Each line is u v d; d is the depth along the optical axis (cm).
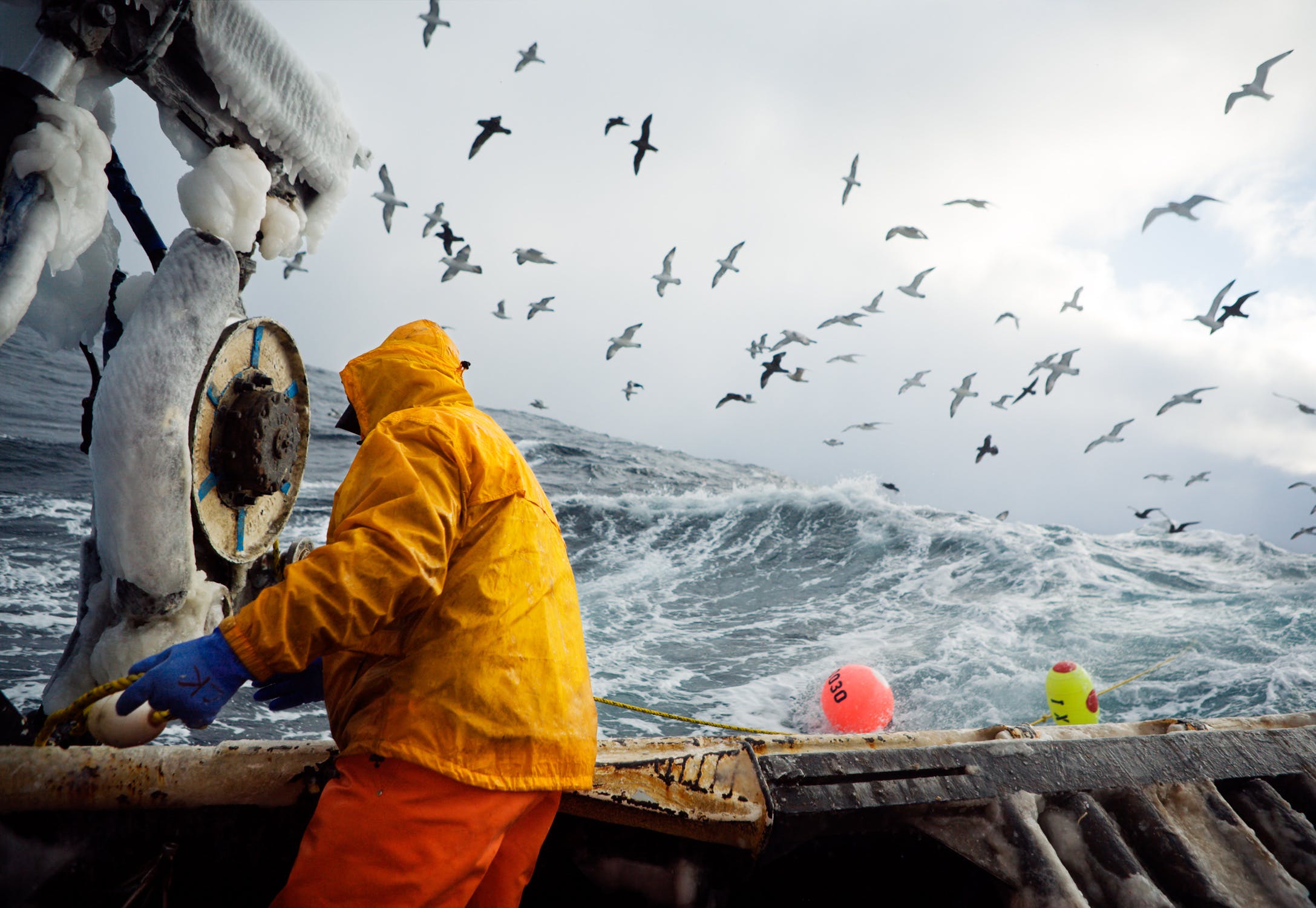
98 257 305
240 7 274
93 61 245
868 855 193
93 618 262
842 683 740
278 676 176
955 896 192
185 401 250
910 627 1114
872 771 191
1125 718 788
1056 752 212
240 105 287
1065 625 1070
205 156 294
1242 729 253
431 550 136
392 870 128
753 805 176
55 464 1705
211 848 158
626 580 1426
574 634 156
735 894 187
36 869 142
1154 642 993
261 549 325
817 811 178
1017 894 178
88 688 255
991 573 1409
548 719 142
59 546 1052
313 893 128
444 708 134
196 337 251
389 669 141
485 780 133
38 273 215
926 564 1520
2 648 639
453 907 131
